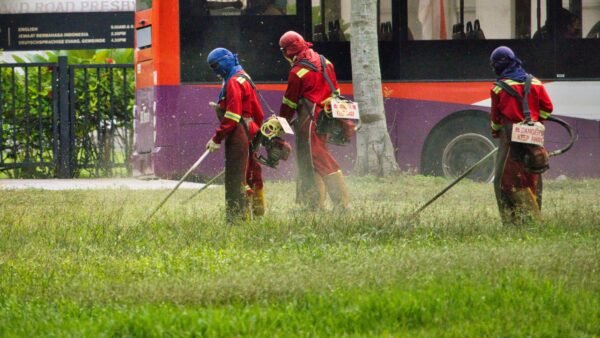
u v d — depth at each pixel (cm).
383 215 3331
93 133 6694
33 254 2903
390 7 5769
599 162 5719
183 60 5747
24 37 7331
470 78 5747
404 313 1975
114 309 2094
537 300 2053
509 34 5741
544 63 5731
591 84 5719
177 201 4453
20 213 3919
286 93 3850
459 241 2839
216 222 3447
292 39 3862
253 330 1908
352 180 5362
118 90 6831
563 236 2841
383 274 2248
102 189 5141
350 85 5775
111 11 7331
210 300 2145
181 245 2967
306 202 3853
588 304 2020
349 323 1938
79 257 2822
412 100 5750
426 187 5072
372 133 5603
